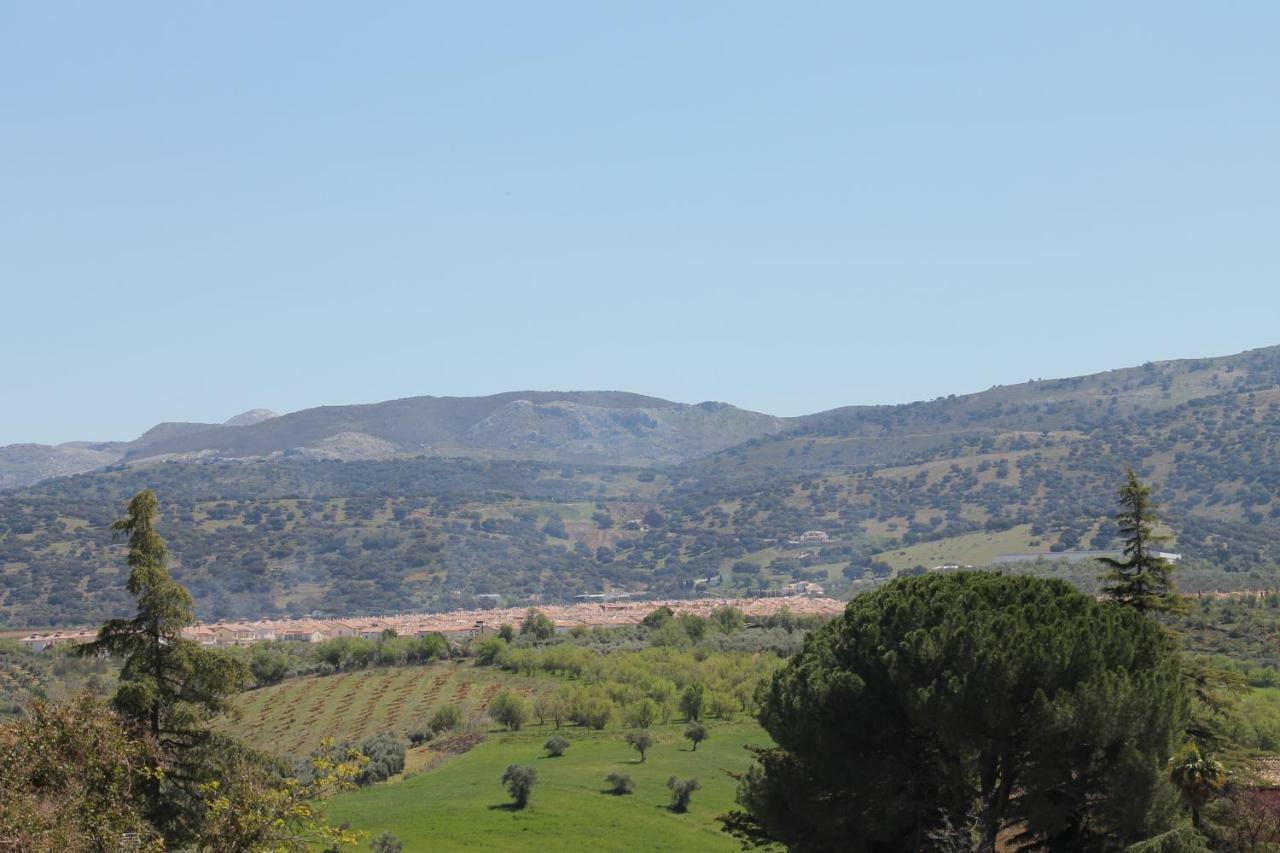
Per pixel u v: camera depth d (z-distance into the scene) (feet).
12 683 445.78
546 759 356.38
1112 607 138.82
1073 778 123.44
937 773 131.03
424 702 481.46
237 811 100.78
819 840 134.51
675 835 260.01
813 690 130.93
